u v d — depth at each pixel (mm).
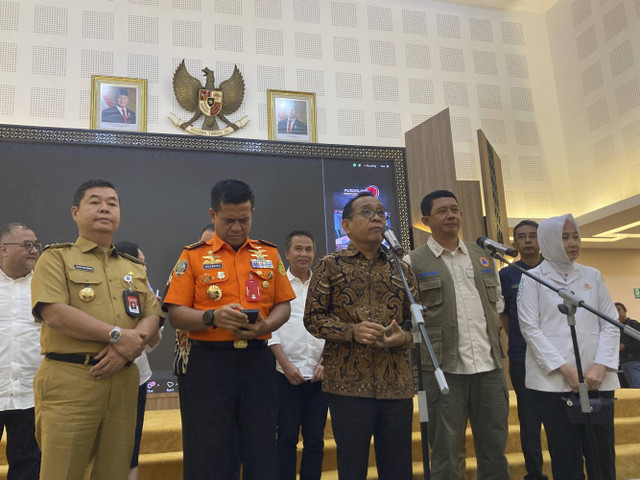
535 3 9156
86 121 6855
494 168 7375
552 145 8758
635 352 6832
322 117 7770
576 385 2693
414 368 5512
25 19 6898
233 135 7297
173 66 7312
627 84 7863
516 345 3719
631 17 7863
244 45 7668
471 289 3059
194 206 6375
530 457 3639
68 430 2090
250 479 2297
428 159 7000
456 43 8680
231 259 2492
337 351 2475
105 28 7160
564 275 3004
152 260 6113
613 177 7977
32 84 6762
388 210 7016
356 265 2582
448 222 3104
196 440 2271
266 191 6656
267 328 2340
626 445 4543
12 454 2916
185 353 2406
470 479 3857
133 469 3129
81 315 2160
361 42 8203
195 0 7594
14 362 2959
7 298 3031
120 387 2256
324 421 3379
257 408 2359
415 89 8281
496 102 8633
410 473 2391
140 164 6289
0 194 5793
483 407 2928
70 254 2320
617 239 8633
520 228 3889
